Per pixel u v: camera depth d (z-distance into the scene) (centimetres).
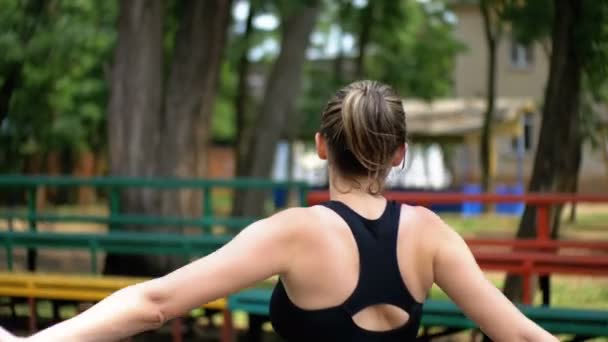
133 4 1021
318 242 200
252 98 2816
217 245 711
